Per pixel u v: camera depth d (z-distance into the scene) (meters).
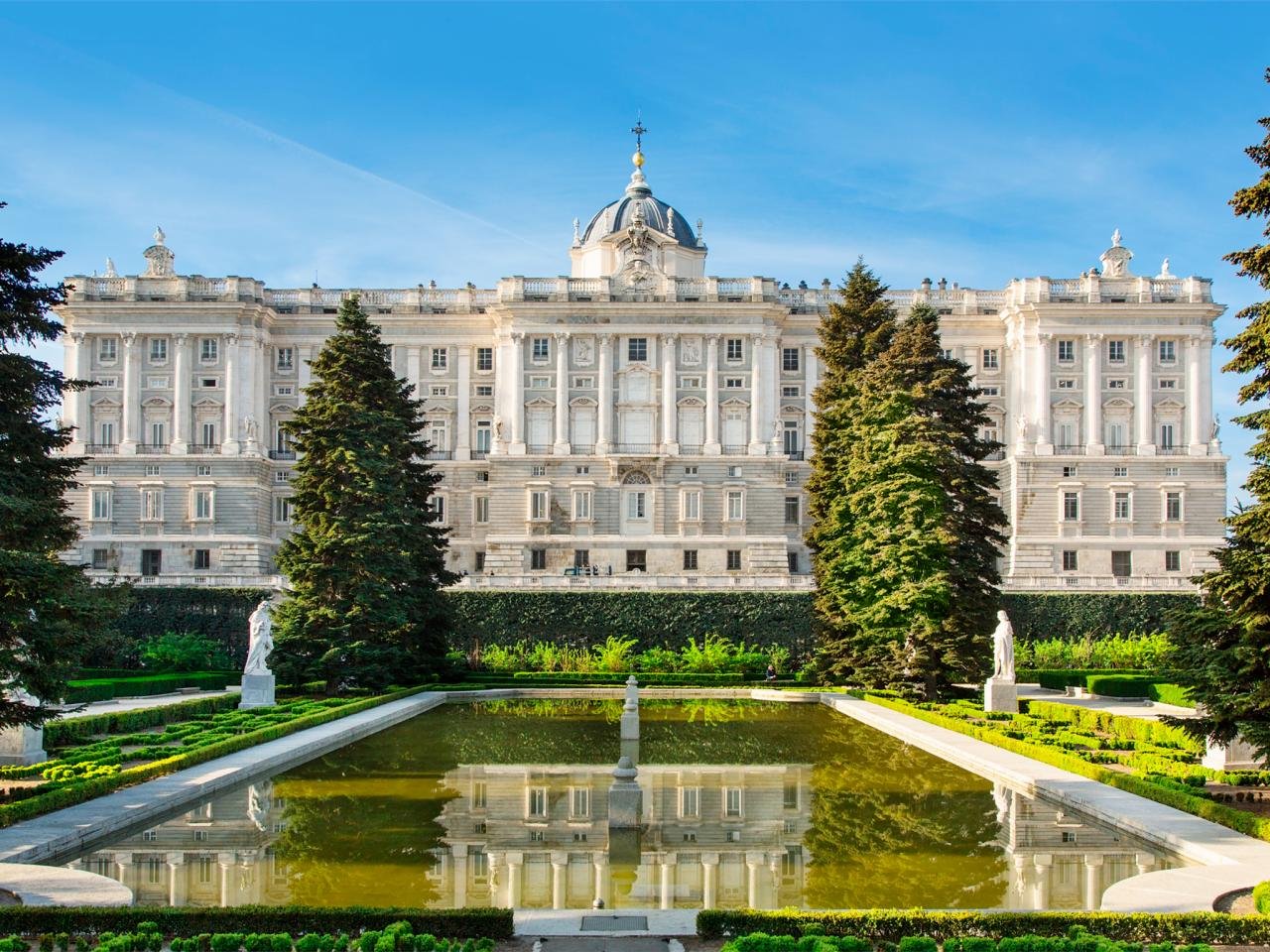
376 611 65.56
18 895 22.98
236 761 39.53
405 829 31.39
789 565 116.44
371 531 65.69
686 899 24.92
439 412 120.62
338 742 47.75
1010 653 57.12
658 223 129.25
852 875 26.86
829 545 74.38
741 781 38.78
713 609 87.00
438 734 51.31
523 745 47.56
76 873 24.69
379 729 53.31
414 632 72.56
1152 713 55.53
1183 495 115.75
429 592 74.69
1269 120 32.19
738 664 81.06
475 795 36.16
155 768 36.12
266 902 24.44
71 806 31.22
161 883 25.81
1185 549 115.12
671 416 114.62
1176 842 28.08
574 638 86.75
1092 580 100.81
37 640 30.52
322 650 64.88
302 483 67.38
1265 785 35.31
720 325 115.25
